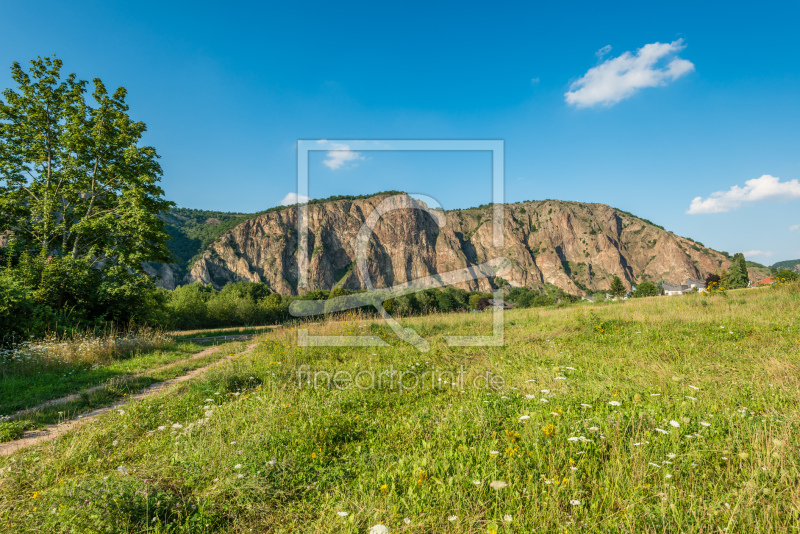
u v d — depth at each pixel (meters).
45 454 4.26
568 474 3.18
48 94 19.36
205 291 56.72
